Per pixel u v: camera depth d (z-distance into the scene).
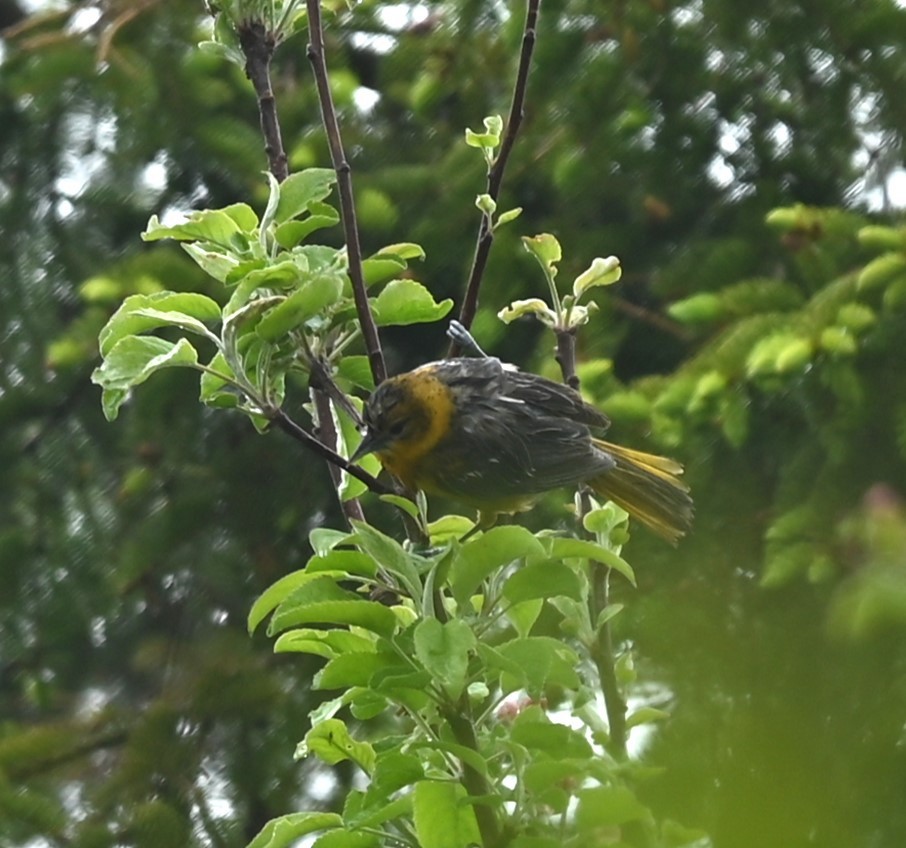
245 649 12.10
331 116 7.14
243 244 6.96
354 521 6.28
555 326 7.89
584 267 12.22
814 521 9.62
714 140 12.64
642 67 12.43
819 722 7.57
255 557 13.21
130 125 13.34
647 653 8.70
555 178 12.44
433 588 6.25
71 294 13.77
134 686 13.58
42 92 13.30
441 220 12.43
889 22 12.14
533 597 6.31
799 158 12.69
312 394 7.90
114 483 13.66
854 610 8.02
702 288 11.84
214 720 11.75
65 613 13.31
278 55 13.90
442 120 13.65
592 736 7.15
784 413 10.44
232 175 13.19
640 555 10.29
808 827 6.33
